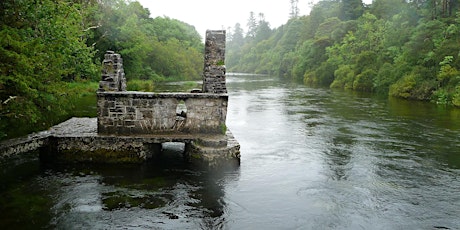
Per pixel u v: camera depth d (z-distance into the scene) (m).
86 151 14.26
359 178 14.22
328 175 14.52
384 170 15.22
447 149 18.62
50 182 12.73
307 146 18.97
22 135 14.53
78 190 12.16
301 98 42.31
